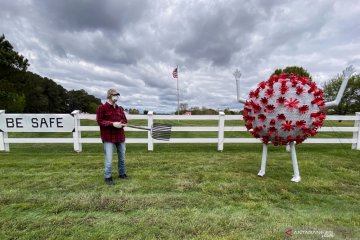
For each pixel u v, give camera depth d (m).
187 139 7.75
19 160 6.11
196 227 2.80
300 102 4.16
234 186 4.16
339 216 3.11
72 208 3.29
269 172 5.03
